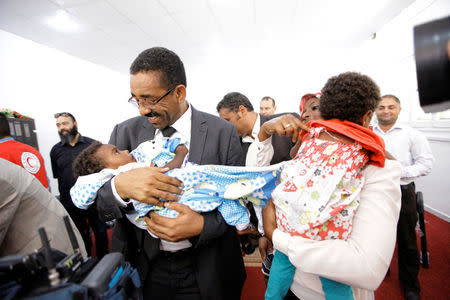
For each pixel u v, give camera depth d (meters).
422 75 0.31
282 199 0.73
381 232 0.59
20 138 3.56
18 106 4.10
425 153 1.79
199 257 0.92
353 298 0.69
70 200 2.57
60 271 0.42
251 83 7.97
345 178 0.62
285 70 7.16
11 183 0.77
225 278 0.95
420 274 2.05
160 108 0.87
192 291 0.95
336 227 0.63
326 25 4.24
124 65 5.91
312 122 0.79
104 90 6.18
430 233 2.71
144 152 0.94
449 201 2.99
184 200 0.80
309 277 0.74
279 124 0.92
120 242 0.89
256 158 1.10
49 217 0.92
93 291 0.39
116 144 1.12
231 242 1.04
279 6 3.56
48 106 4.61
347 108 0.69
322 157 0.67
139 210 0.81
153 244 0.88
